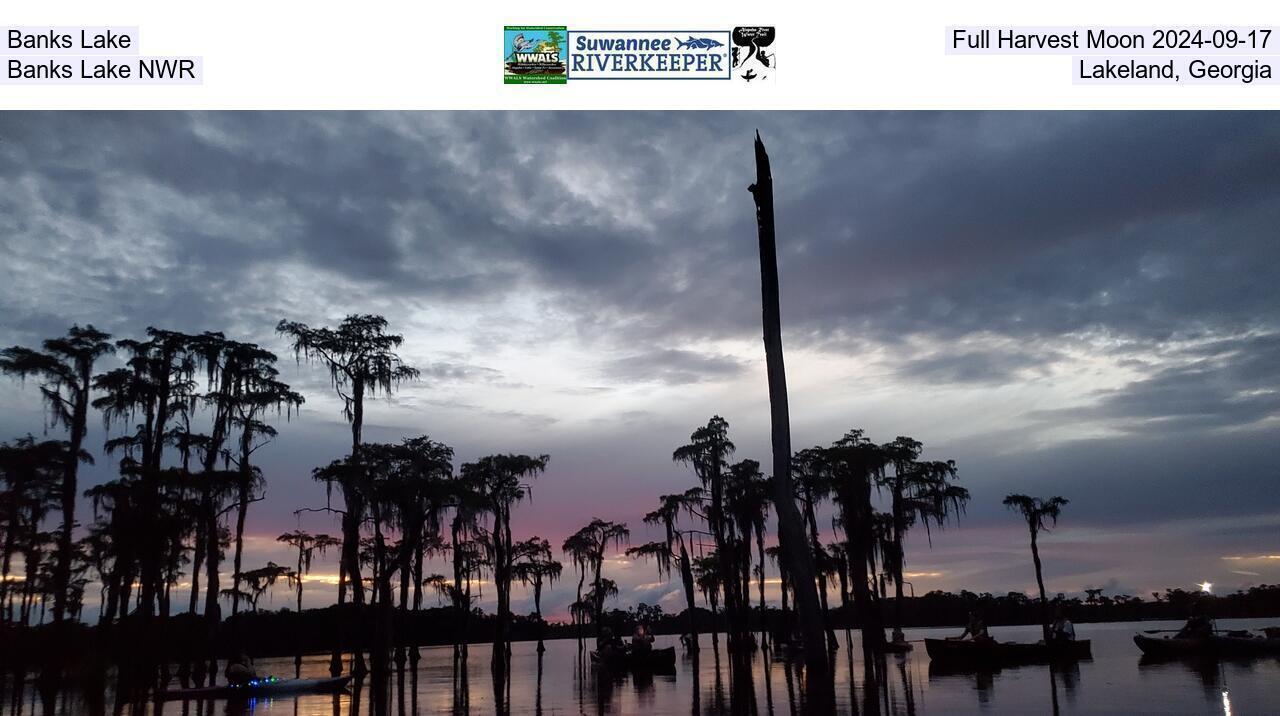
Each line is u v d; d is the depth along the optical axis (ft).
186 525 118.83
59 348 121.19
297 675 134.00
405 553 112.06
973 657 102.12
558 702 78.64
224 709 76.33
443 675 127.95
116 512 118.11
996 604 282.36
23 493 129.08
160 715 71.10
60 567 115.96
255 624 248.52
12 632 122.62
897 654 132.05
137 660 114.62
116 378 129.90
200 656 121.80
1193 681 71.46
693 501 174.91
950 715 54.54
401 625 132.77
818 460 134.92
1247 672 78.23
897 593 146.61
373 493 113.09
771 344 49.70
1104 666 91.81
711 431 166.09
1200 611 109.50
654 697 80.53
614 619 260.83
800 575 46.65
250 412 132.67
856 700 67.46
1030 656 104.68
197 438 134.21
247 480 129.49
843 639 218.38
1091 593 300.40
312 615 257.14
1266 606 273.33
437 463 121.70
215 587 119.03
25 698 90.58
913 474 143.33
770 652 169.58
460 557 154.61
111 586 118.73
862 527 127.03
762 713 63.72
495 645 140.67
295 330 121.19
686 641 222.28
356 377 122.11
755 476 164.86
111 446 131.95
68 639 131.34
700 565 191.42
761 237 51.55
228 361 132.87
